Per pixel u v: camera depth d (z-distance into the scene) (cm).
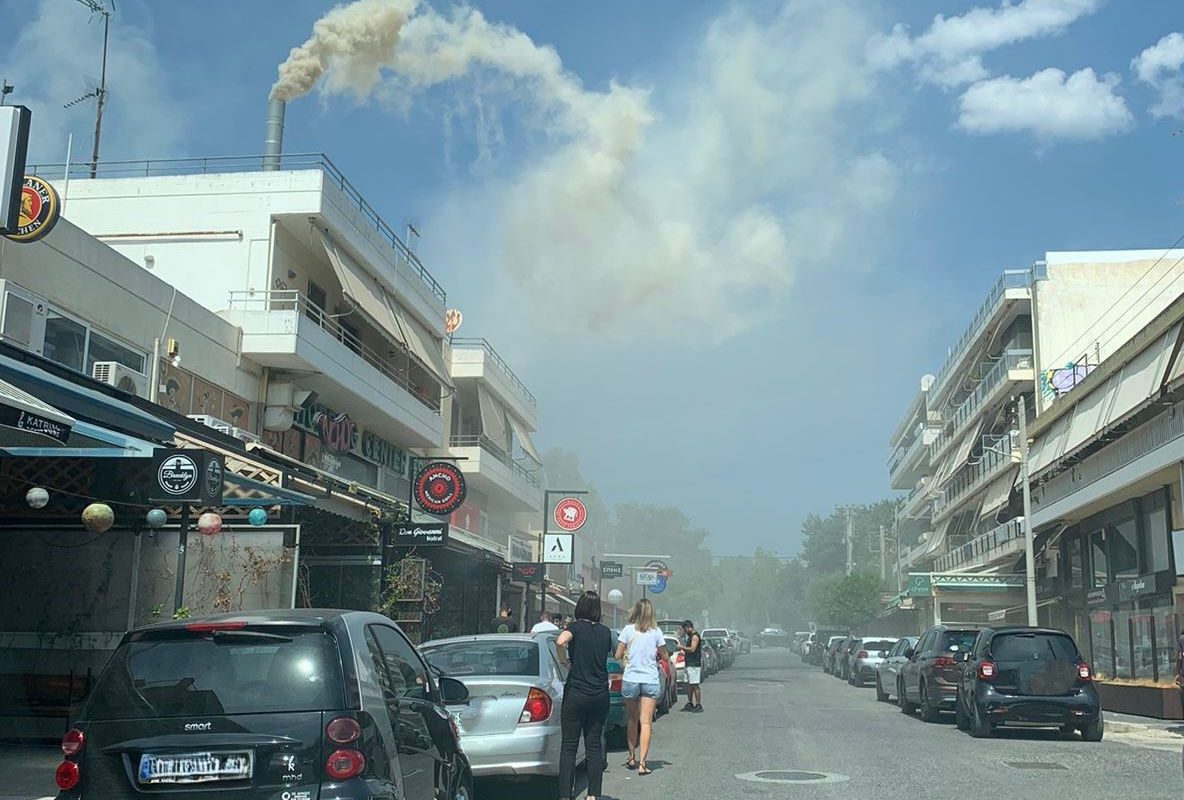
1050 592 3756
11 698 1332
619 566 4356
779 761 1333
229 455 1480
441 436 3344
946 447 6300
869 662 3378
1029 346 4697
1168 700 2270
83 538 1383
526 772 1002
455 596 2592
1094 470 2945
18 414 888
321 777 555
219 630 594
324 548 1948
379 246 2911
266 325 2338
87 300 1833
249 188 2492
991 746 1542
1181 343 2284
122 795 555
